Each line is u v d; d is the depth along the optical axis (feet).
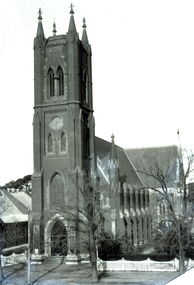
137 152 332.19
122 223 220.84
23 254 198.08
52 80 220.02
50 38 223.30
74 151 207.51
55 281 149.79
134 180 291.58
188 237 151.84
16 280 153.48
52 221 197.67
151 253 213.46
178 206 198.59
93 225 167.32
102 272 168.66
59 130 213.66
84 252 189.37
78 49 220.02
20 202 276.62
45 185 210.38
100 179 235.40
